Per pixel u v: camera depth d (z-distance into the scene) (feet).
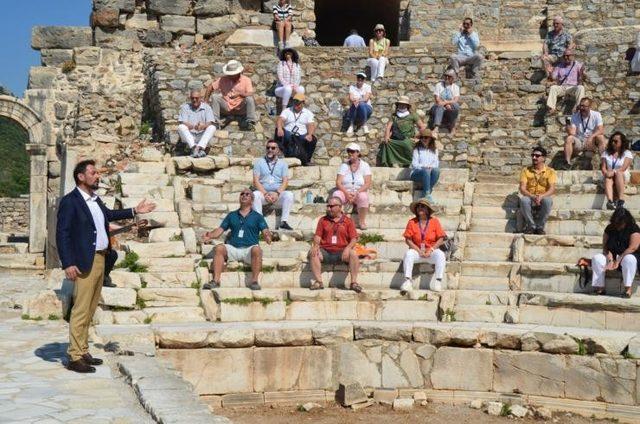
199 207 46.73
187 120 55.72
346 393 36.83
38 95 79.10
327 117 61.26
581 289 41.68
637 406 35.45
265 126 60.95
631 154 49.55
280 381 37.24
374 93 62.80
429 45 68.23
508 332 37.35
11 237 97.55
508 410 36.11
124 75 79.30
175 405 25.53
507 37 79.25
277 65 63.46
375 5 95.04
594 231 46.03
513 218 48.19
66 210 29.40
